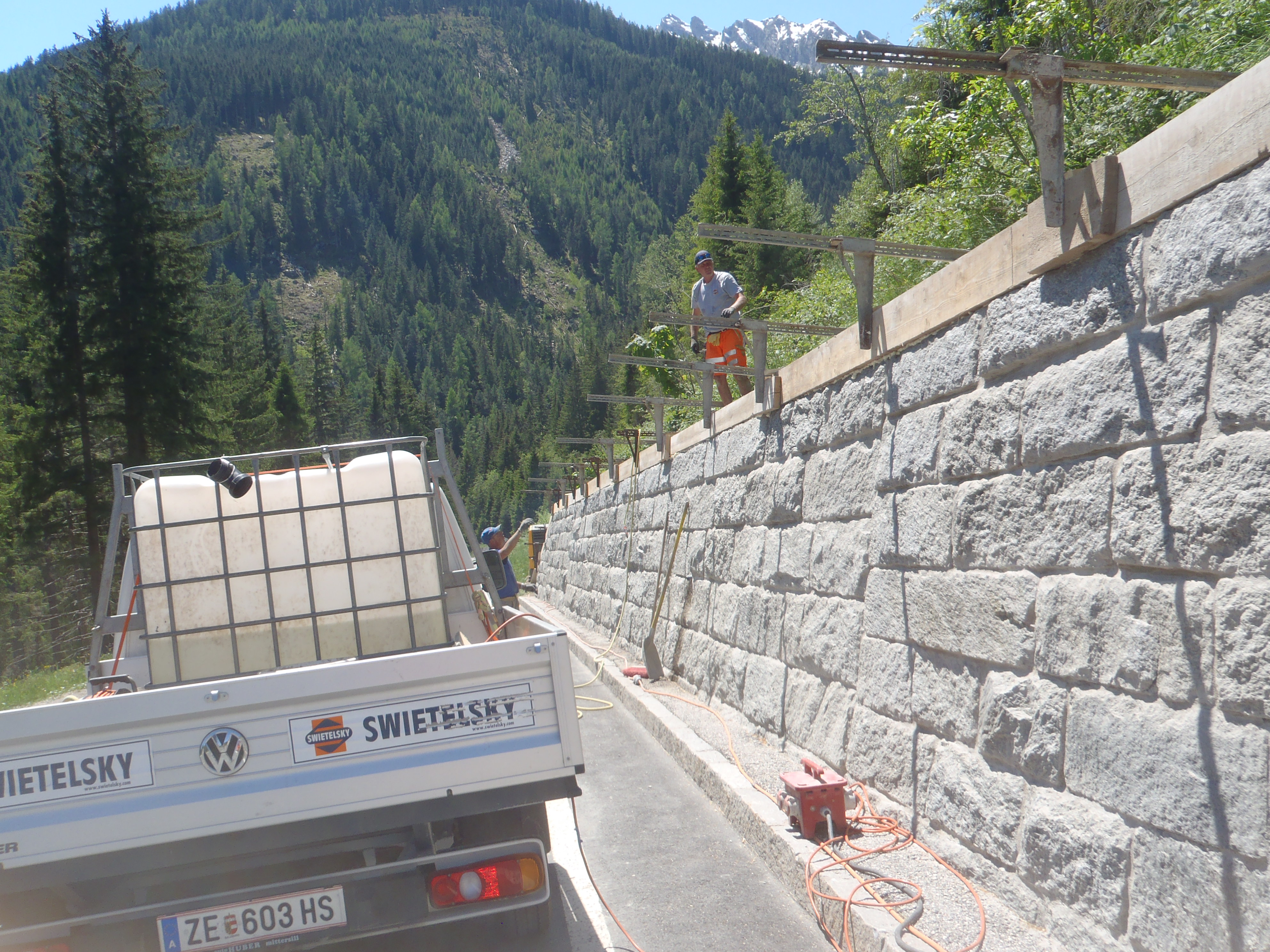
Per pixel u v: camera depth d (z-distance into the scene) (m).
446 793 3.71
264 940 3.57
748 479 8.14
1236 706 2.71
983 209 10.23
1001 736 3.94
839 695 5.90
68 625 27.83
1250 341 2.71
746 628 7.89
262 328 94.81
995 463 4.09
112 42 33.94
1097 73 3.44
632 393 48.78
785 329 7.43
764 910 4.48
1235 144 2.73
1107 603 3.29
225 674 5.01
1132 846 3.11
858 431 5.76
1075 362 3.56
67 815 3.45
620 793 6.60
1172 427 3.01
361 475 5.21
